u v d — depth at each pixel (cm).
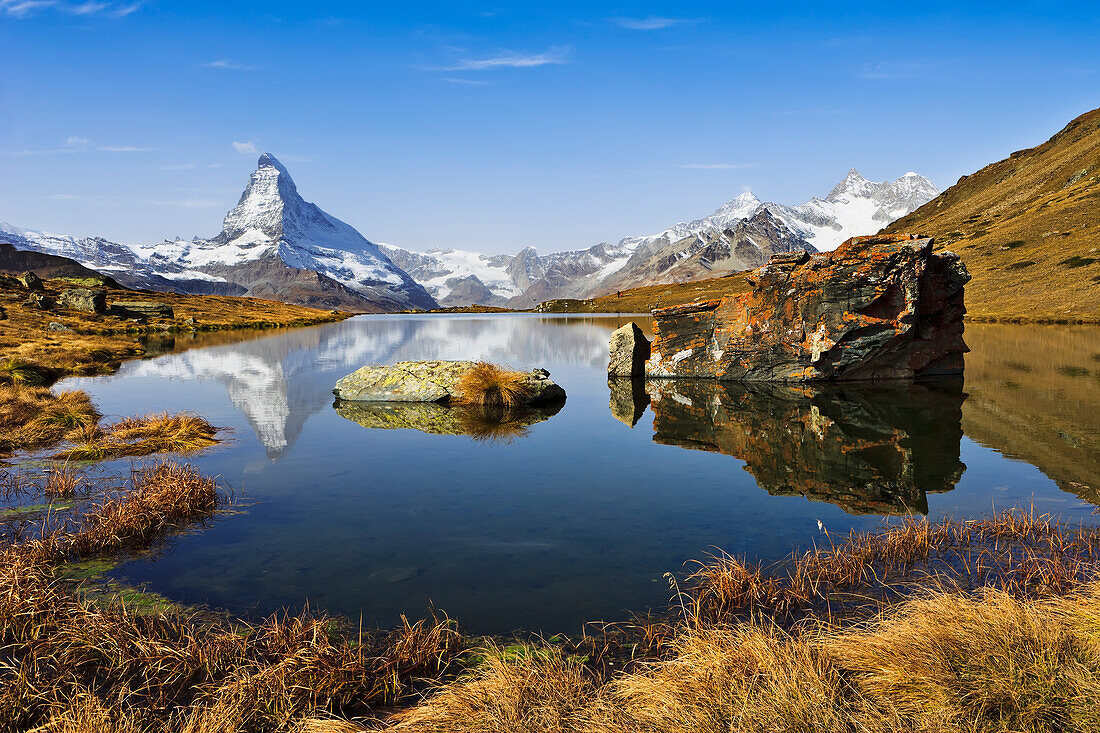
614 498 1030
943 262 2444
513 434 1547
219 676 542
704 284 19538
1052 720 412
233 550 816
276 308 13950
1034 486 1067
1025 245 10394
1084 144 15025
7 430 1498
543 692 484
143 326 6562
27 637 596
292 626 600
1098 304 6544
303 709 495
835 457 1289
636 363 2725
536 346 4556
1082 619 529
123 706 498
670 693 462
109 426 1595
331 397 2144
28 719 478
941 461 1242
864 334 2288
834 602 657
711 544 830
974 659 471
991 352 3388
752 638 521
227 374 2820
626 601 671
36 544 773
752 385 2395
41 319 5681
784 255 2441
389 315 16450
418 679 541
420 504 1004
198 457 1315
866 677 482
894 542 785
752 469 1208
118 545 827
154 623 617
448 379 2072
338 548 822
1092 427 1525
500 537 859
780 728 409
